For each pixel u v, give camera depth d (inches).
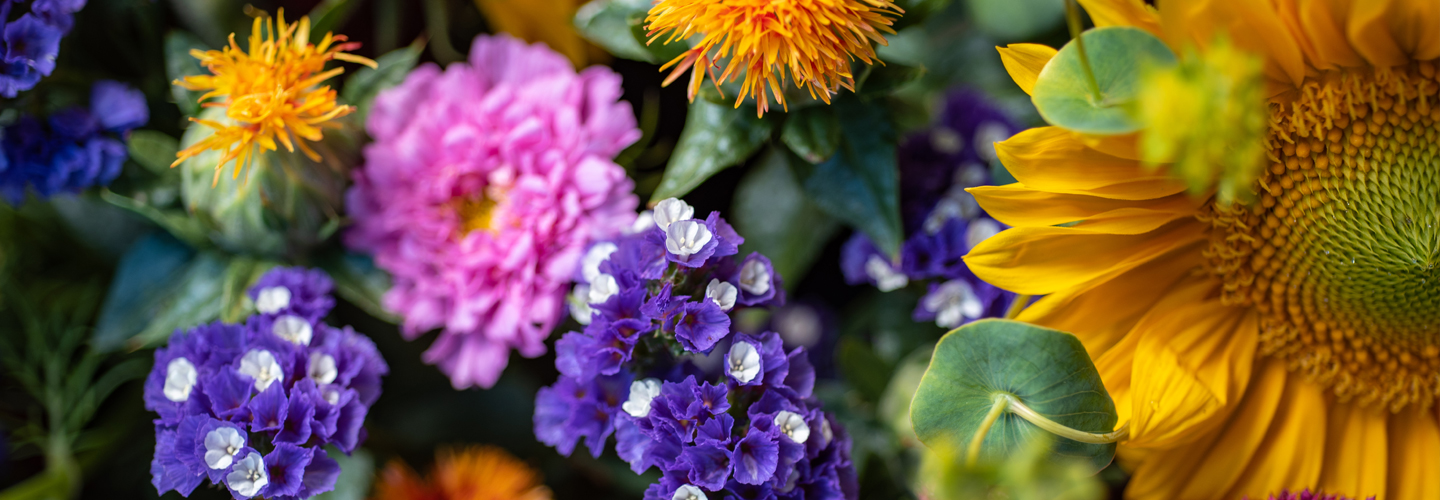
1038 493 14.0
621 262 14.8
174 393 15.0
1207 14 14.4
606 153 16.7
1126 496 16.3
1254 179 15.6
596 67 17.0
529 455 18.2
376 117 16.8
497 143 16.8
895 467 17.2
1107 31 13.8
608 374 14.5
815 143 15.5
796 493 14.2
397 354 18.1
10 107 15.9
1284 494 15.6
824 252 19.0
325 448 16.6
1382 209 15.4
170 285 16.5
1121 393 15.6
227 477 14.3
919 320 17.4
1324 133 15.4
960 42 19.0
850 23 14.4
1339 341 16.0
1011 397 14.3
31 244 18.0
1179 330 15.8
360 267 16.9
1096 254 15.2
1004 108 18.3
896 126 16.4
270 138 15.3
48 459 17.6
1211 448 16.3
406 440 17.9
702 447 13.9
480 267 16.8
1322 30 14.8
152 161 16.5
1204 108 12.2
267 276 15.8
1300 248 15.7
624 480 17.6
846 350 17.4
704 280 14.4
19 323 17.9
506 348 16.9
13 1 15.6
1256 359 16.3
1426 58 15.1
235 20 17.2
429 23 18.3
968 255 14.9
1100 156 14.7
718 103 15.4
